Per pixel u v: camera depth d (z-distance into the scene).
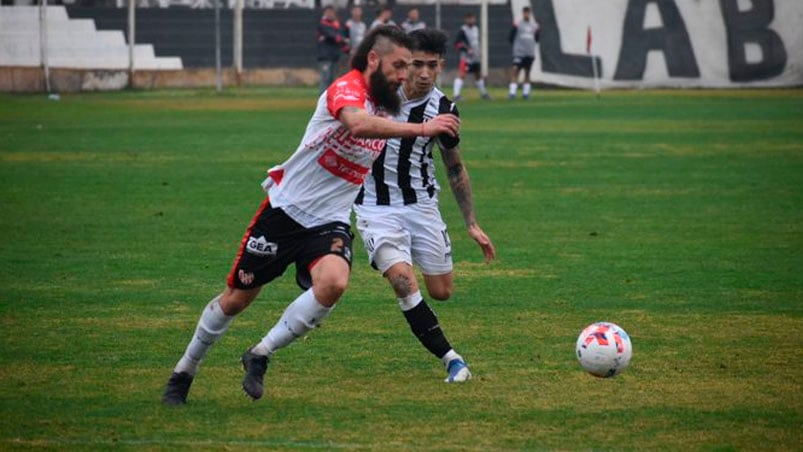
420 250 20.59
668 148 58.53
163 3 112.88
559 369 20.06
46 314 24.58
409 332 23.12
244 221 37.28
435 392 18.66
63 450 15.55
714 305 25.36
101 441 15.96
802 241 33.47
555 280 28.30
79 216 38.09
